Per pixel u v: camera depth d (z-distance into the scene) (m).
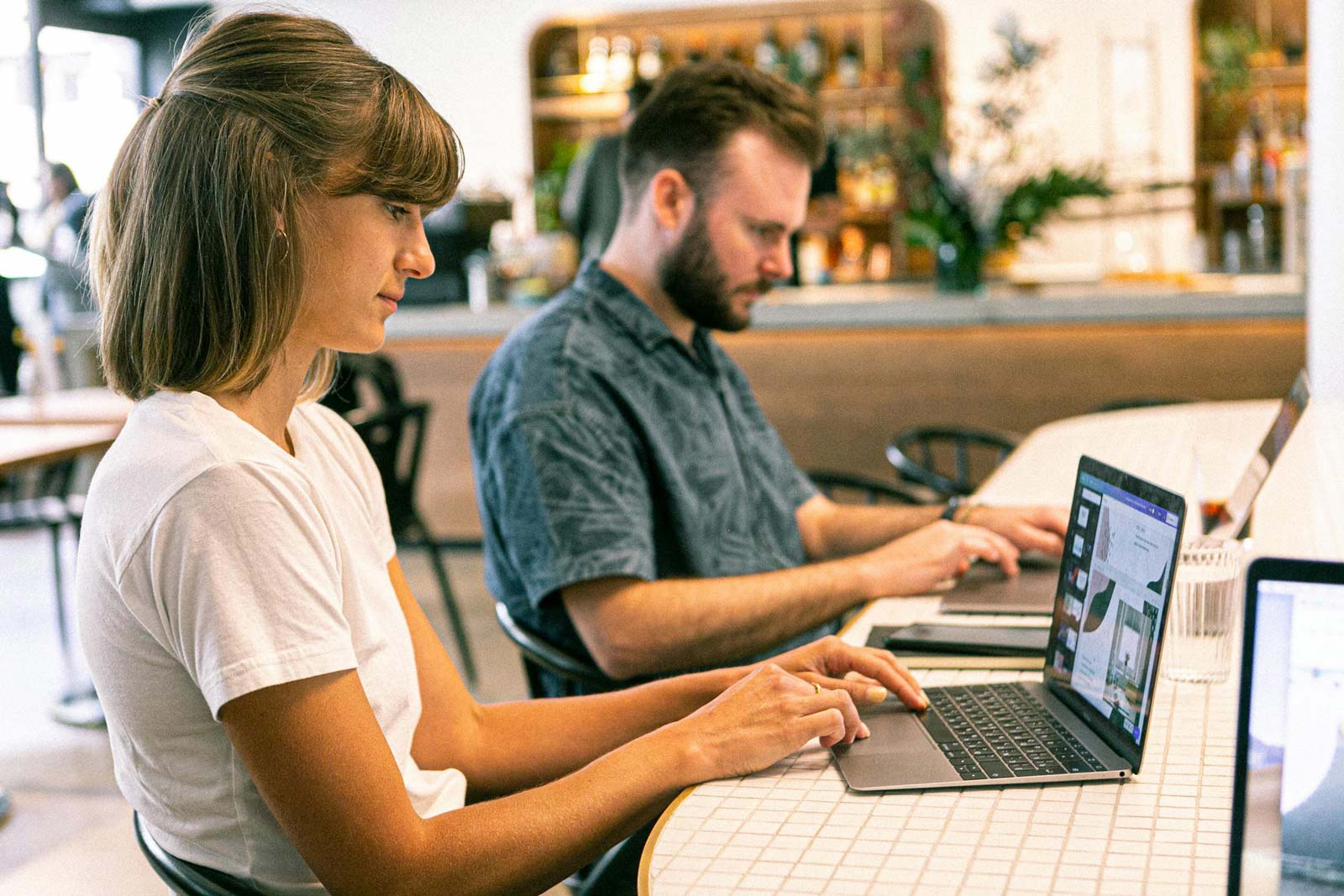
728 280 1.85
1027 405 4.90
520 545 1.66
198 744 1.01
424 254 1.10
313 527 0.99
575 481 1.65
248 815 1.02
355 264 1.04
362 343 1.08
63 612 3.98
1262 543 1.78
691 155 1.81
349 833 0.95
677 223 1.83
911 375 5.01
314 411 1.24
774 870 0.91
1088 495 1.23
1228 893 0.76
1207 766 1.08
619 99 7.77
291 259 1.00
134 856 1.52
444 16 8.09
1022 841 0.94
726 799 1.04
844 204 7.18
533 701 1.36
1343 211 3.87
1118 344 4.76
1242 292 4.62
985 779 1.04
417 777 1.18
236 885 1.03
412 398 5.60
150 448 0.97
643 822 1.07
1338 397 3.93
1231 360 4.65
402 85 1.07
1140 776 1.06
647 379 1.79
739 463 1.95
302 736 0.94
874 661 1.25
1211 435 2.78
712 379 1.96
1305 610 0.76
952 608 1.59
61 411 3.70
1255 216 6.17
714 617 1.63
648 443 1.76
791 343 5.13
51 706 3.75
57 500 3.99
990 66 5.32
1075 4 7.20
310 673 0.94
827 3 7.34
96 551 0.98
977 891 0.86
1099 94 7.21
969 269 5.06
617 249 1.92
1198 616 1.30
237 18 1.04
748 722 1.11
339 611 0.98
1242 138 6.96
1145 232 7.14
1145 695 1.05
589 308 1.80
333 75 1.02
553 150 8.14
